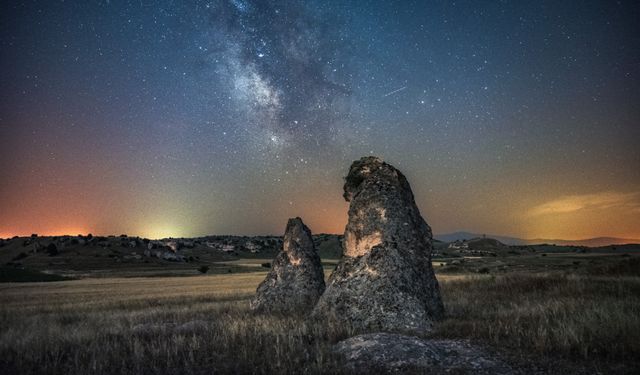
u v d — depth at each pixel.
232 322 13.38
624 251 195.00
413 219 16.19
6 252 153.75
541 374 7.13
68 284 62.28
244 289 40.62
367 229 15.71
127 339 11.41
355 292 14.16
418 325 12.69
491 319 12.47
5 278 74.94
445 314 14.57
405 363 7.91
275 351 9.23
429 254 15.98
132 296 35.31
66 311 22.97
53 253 150.88
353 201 16.66
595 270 28.64
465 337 10.31
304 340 10.66
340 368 7.77
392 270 14.41
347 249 15.99
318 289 19.72
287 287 19.48
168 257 160.00
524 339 9.33
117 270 123.38
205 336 11.31
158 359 9.05
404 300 13.47
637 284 18.47
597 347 8.34
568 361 7.72
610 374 6.93
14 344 11.26
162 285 55.25
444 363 8.01
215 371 8.04
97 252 156.50
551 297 16.41
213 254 197.12
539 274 28.80
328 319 13.51
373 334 9.92
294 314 16.53
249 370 7.99
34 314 21.72
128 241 179.50
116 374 8.16
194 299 27.83
